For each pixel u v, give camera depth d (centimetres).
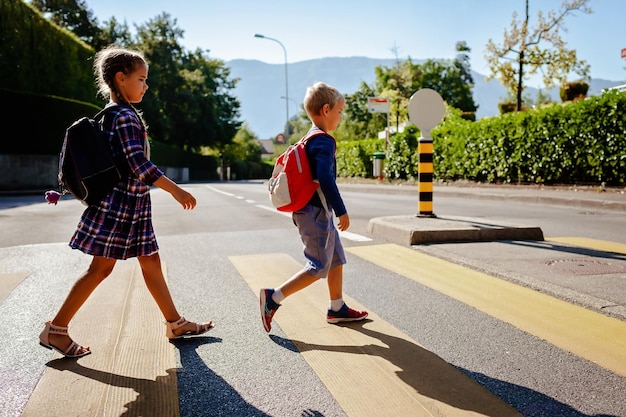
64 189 274
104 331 315
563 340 288
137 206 272
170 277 461
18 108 2545
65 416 213
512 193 1378
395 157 2447
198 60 6275
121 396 231
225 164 6638
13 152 2541
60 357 277
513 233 597
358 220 874
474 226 607
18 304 379
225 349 287
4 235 764
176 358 275
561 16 2461
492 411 212
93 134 259
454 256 497
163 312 298
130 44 5312
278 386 240
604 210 1032
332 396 229
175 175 4981
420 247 554
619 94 1310
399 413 212
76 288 271
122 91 276
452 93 6444
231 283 438
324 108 312
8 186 2514
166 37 5459
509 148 1695
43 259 555
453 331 307
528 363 259
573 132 1435
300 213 308
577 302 351
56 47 3009
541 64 2559
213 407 221
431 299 373
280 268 495
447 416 209
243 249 604
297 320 334
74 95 3169
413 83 5272
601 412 210
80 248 262
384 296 384
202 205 1277
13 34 2741
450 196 1518
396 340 295
